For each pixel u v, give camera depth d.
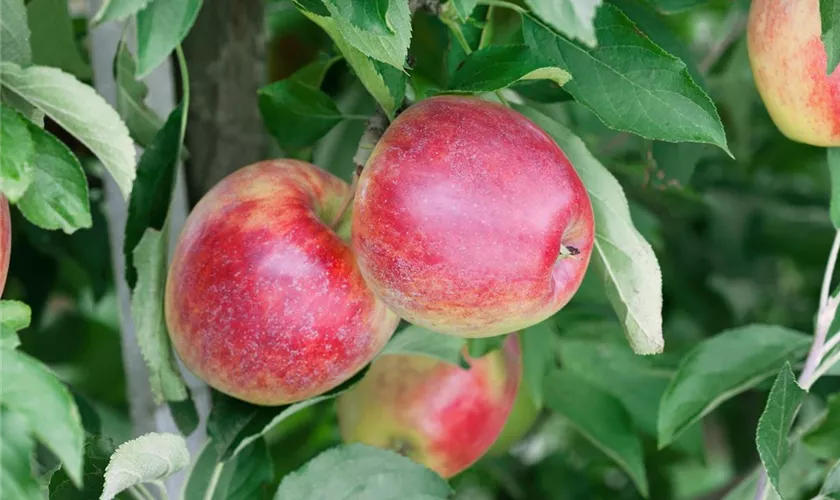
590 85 0.56
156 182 0.58
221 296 0.56
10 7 0.54
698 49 0.99
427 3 0.59
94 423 0.69
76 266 0.88
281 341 0.56
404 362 0.67
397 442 0.67
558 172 0.53
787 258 1.06
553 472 1.01
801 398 0.58
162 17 0.50
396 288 0.54
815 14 0.58
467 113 0.54
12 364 0.45
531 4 0.46
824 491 0.60
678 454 0.99
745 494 0.70
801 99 0.60
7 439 0.45
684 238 1.04
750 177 1.07
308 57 0.76
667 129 0.55
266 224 0.56
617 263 0.59
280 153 0.71
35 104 0.52
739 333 0.65
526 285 0.53
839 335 0.62
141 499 0.58
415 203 0.52
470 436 0.68
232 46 0.66
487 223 0.52
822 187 1.07
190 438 0.67
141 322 0.58
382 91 0.55
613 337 0.80
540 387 0.71
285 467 0.88
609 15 0.56
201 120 0.67
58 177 0.50
